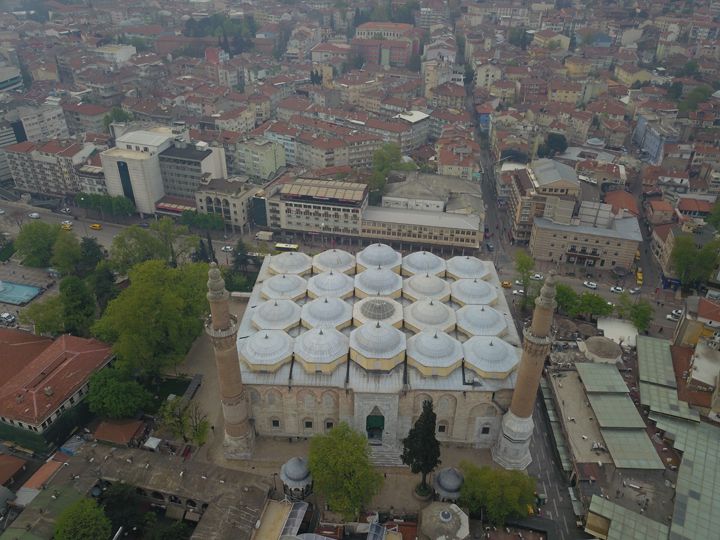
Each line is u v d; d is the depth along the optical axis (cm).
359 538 11356
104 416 13950
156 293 15150
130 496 11262
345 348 13225
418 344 13188
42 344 15825
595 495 11544
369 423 13175
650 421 13688
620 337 16888
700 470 12162
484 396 12756
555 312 18525
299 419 13375
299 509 11294
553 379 14925
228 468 12162
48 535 10531
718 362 14775
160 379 15600
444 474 12269
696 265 19212
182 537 10994
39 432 12888
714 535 10781
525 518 11675
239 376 12306
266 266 17188
